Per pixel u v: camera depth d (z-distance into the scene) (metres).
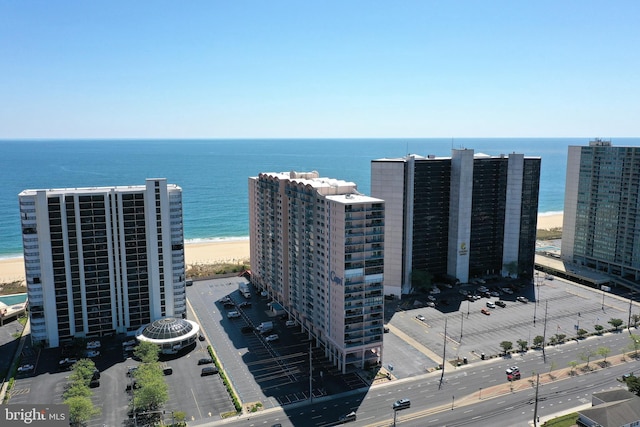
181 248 187.75
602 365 161.62
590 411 127.25
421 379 152.62
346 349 153.75
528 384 149.62
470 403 139.12
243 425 128.00
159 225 181.62
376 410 135.50
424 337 183.88
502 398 141.88
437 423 129.50
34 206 167.00
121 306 182.12
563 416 132.38
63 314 175.38
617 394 135.12
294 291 190.50
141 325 185.62
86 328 179.12
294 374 155.12
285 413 133.75
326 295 162.62
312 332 179.25
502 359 166.00
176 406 136.50
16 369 156.50
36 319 172.12
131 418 130.38
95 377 151.38
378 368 158.62
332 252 156.00
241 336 183.75
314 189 164.12
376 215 152.50
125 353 167.50
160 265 184.38
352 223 149.25
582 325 195.38
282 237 196.88
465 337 183.88
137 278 182.50
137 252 180.75
